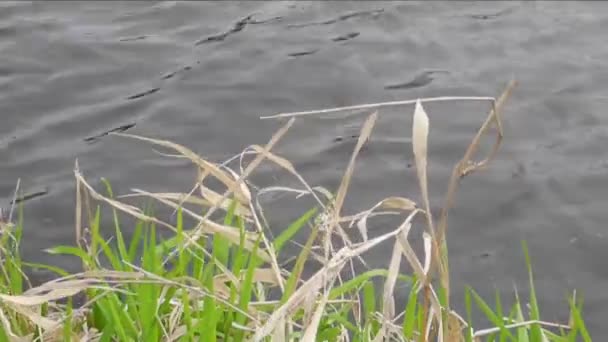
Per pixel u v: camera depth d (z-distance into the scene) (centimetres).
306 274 600
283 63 930
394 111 837
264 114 839
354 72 912
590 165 756
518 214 694
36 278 612
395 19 1030
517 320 366
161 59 944
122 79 905
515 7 1068
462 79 900
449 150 777
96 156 770
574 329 325
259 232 340
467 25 1018
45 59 937
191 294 339
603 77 905
